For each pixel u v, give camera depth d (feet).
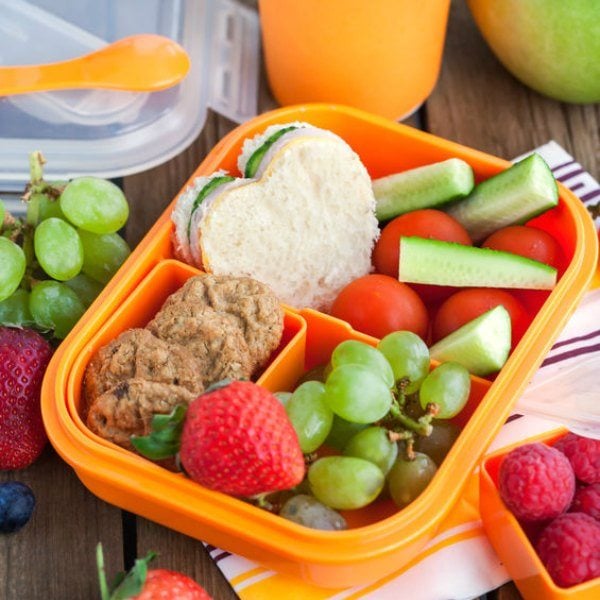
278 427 3.72
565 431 4.37
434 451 4.21
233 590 4.18
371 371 4.06
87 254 4.79
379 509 4.24
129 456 3.88
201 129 5.56
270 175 4.64
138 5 5.78
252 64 5.89
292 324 4.47
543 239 4.79
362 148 5.16
